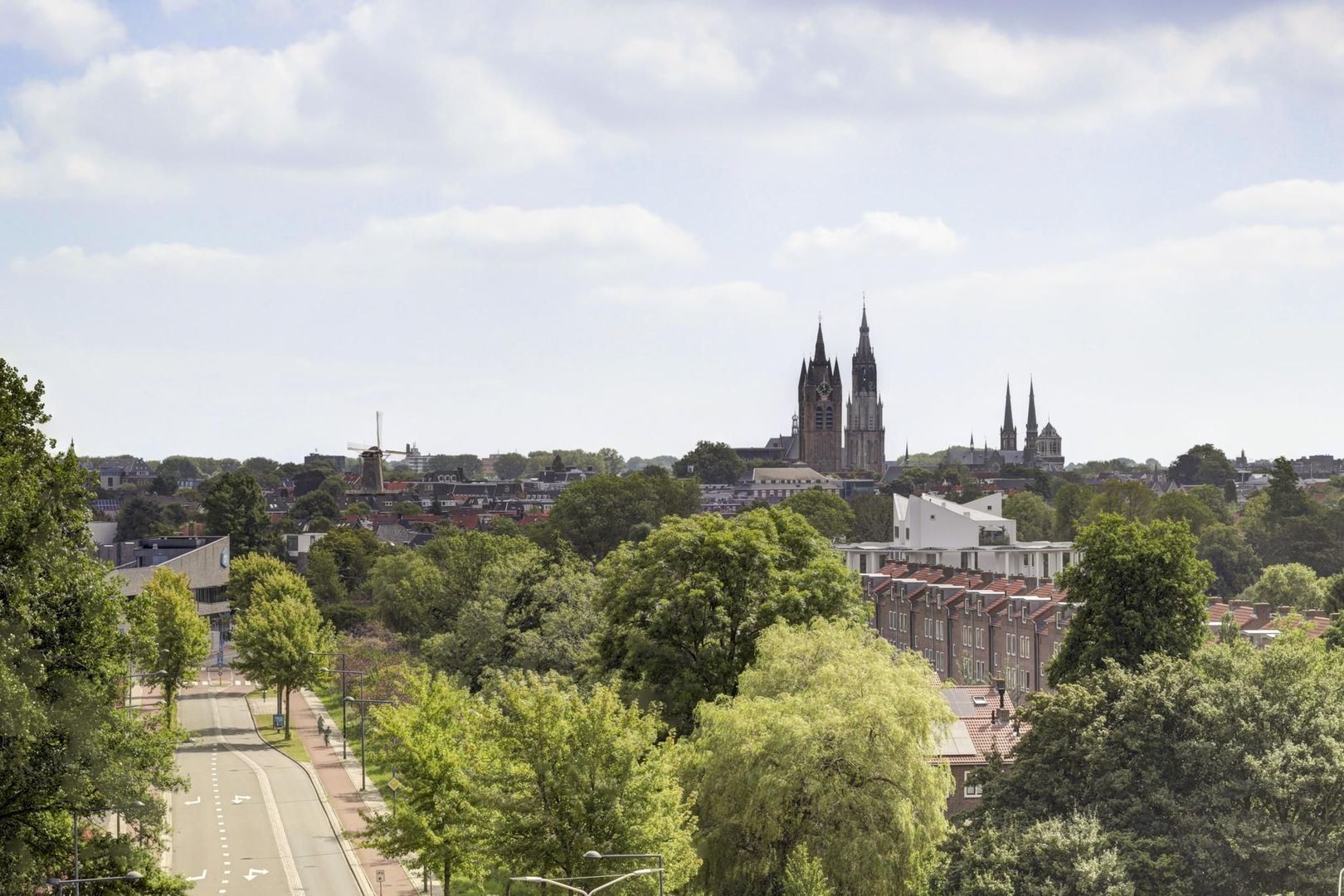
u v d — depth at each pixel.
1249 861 63.19
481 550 179.75
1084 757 70.12
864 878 64.81
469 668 127.81
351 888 83.44
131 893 55.03
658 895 55.00
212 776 118.06
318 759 125.62
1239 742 68.31
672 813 58.56
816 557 95.44
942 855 66.62
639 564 95.12
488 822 58.72
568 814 56.59
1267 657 74.44
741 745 67.12
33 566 51.81
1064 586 96.00
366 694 139.88
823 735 66.56
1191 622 91.88
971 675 146.75
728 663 87.12
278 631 137.62
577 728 57.81
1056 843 63.41
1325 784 65.19
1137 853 64.12
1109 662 75.38
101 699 54.69
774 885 67.44
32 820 53.97
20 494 52.34
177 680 137.25
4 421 55.22
